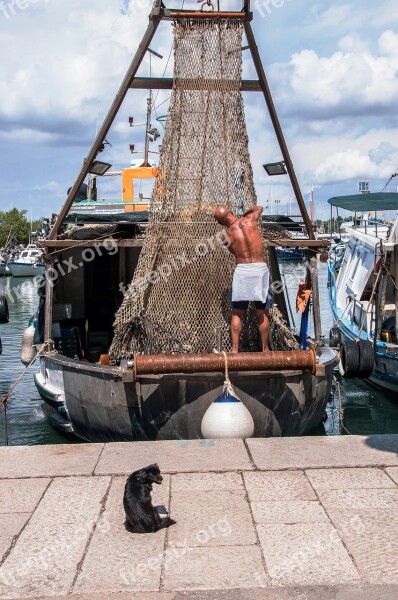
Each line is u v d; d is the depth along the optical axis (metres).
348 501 5.46
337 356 10.07
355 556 4.61
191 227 9.73
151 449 6.67
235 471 6.09
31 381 16.92
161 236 9.76
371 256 16.42
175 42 9.78
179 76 9.80
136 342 9.50
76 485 5.87
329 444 6.71
